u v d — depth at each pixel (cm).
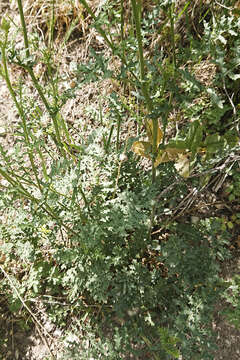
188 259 188
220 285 186
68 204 194
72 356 172
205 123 208
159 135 178
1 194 156
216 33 129
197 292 185
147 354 194
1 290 229
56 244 210
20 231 206
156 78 142
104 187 210
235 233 221
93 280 190
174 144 167
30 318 224
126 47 131
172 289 197
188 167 175
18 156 150
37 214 178
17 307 218
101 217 182
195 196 198
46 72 291
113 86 258
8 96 302
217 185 229
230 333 194
